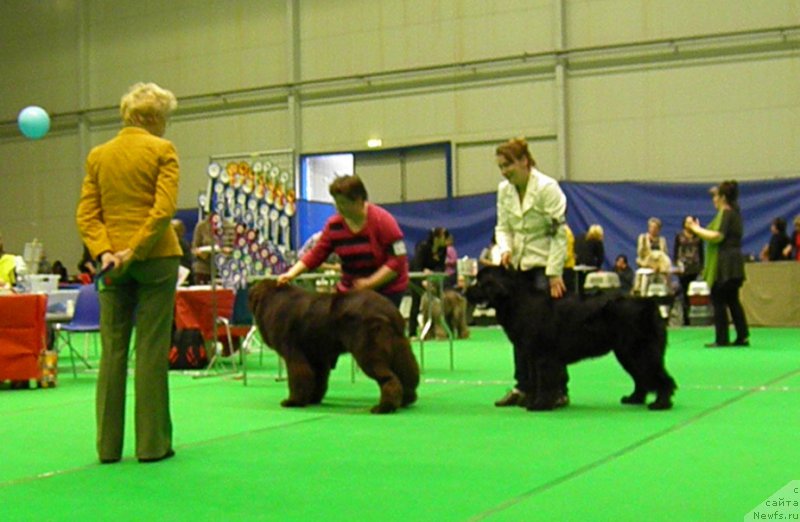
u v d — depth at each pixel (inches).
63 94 823.7
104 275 171.9
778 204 572.4
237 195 361.4
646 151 621.9
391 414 235.0
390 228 255.6
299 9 723.4
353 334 241.6
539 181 239.1
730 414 222.2
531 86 653.3
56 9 823.1
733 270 407.5
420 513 134.0
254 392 296.2
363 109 706.2
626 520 127.9
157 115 182.4
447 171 678.5
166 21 776.3
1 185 859.4
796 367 327.9
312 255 263.9
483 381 311.6
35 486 158.6
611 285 509.0
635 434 196.4
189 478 161.9
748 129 597.6
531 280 241.9
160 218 169.2
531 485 150.3
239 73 747.4
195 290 360.2
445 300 504.7
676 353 387.5
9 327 317.7
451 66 673.6
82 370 392.5
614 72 629.0
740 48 598.2
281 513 136.4
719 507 133.7
